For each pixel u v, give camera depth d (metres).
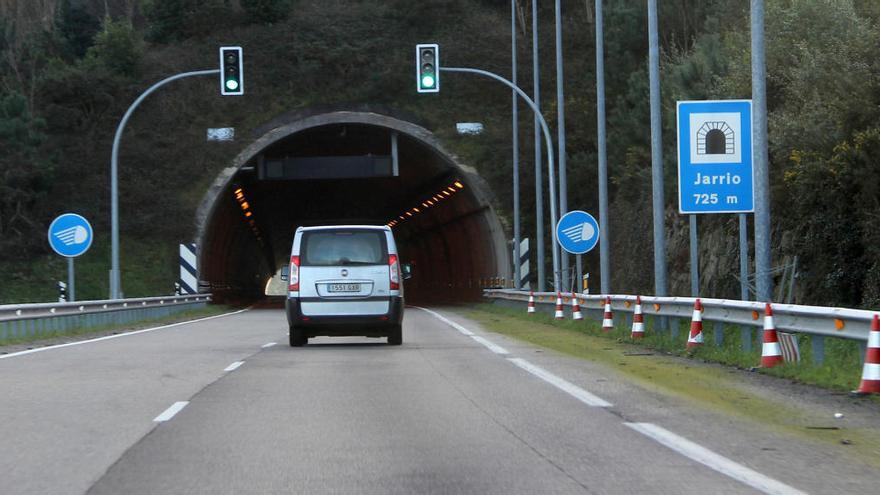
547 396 20.78
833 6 45.38
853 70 39.69
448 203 112.50
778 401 19.89
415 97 106.38
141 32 141.00
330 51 112.31
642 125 80.62
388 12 121.12
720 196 31.91
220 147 101.00
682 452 14.48
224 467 13.60
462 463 13.80
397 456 14.34
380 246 35.00
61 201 100.06
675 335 34.41
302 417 18.11
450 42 116.00
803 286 41.41
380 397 20.81
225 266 119.81
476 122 102.88
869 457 14.10
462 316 66.75
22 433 16.42
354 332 35.41
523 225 96.12
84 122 107.81
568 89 107.88
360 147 104.56
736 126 31.92
